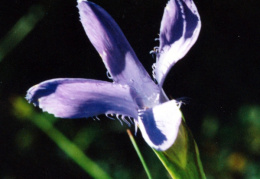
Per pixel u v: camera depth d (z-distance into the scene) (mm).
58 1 390
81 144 340
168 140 175
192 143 194
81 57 387
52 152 352
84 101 190
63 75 385
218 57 384
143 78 197
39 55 389
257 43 383
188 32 191
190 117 356
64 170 346
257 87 365
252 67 375
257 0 399
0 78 378
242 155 327
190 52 385
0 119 364
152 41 382
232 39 390
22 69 385
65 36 392
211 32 395
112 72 196
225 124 346
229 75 374
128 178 326
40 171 349
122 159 334
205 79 374
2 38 373
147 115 184
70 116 189
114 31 196
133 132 339
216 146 336
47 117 324
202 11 406
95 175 249
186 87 373
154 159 327
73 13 391
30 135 356
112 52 196
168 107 182
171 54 194
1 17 383
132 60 197
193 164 195
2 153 358
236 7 401
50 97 188
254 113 345
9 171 353
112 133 343
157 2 387
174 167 195
